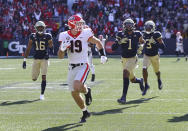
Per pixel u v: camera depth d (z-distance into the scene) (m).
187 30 99.62
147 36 32.16
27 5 105.50
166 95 31.94
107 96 31.84
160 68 57.94
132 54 28.14
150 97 31.08
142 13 103.62
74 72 21.77
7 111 25.91
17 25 102.31
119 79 44.44
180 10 104.31
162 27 100.94
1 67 63.59
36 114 24.83
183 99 29.83
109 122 22.25
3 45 94.81
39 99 30.77
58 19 106.69
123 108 26.47
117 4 106.25
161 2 105.75
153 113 24.62
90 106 27.33
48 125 21.67
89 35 21.75
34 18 102.81
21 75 50.72
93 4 105.94
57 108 26.80
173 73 50.25
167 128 20.62
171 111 25.17
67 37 21.64
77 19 21.48
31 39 30.84
